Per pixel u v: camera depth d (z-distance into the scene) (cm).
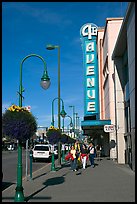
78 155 2348
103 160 3275
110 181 1539
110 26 3350
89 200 1023
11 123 1041
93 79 4456
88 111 4450
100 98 4338
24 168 2619
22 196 1039
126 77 2753
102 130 4375
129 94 2250
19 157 1065
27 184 1522
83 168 2328
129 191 1209
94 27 4512
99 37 4259
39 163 3281
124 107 2831
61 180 1630
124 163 2786
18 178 1050
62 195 1138
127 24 2159
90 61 4488
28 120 1063
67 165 2919
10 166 2873
